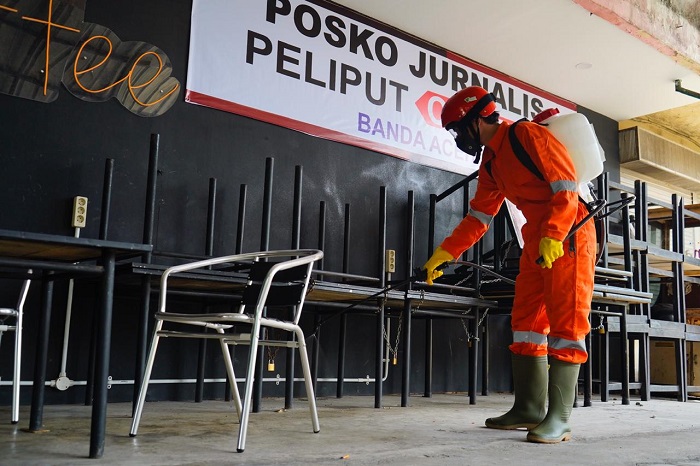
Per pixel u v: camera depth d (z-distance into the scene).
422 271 3.13
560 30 5.39
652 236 6.60
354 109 4.99
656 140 7.63
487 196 3.02
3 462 1.80
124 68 3.93
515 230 4.86
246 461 1.86
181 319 2.19
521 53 5.79
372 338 4.87
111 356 3.70
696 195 9.21
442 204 5.49
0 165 3.45
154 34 4.07
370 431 2.65
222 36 4.36
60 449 2.02
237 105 4.37
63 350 3.52
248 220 4.34
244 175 4.36
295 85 4.68
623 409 4.19
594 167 2.69
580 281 2.63
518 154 2.66
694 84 6.37
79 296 3.61
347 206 4.64
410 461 1.94
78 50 3.77
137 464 1.79
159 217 3.96
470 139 2.82
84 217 3.62
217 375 4.08
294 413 3.32
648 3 5.42
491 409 3.82
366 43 5.14
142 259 3.35
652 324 4.98
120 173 3.85
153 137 3.38
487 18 5.22
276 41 4.61
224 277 3.11
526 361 2.84
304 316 4.48
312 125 4.73
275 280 2.55
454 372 5.39
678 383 5.18
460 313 4.57
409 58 5.40
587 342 4.43
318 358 4.54
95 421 1.88
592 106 6.93
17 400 2.63
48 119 3.63
